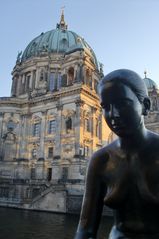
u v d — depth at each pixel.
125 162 2.58
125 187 2.50
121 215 2.55
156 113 88.75
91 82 79.19
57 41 98.44
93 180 2.79
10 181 71.44
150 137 2.66
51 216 49.53
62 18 115.88
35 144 78.94
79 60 76.19
